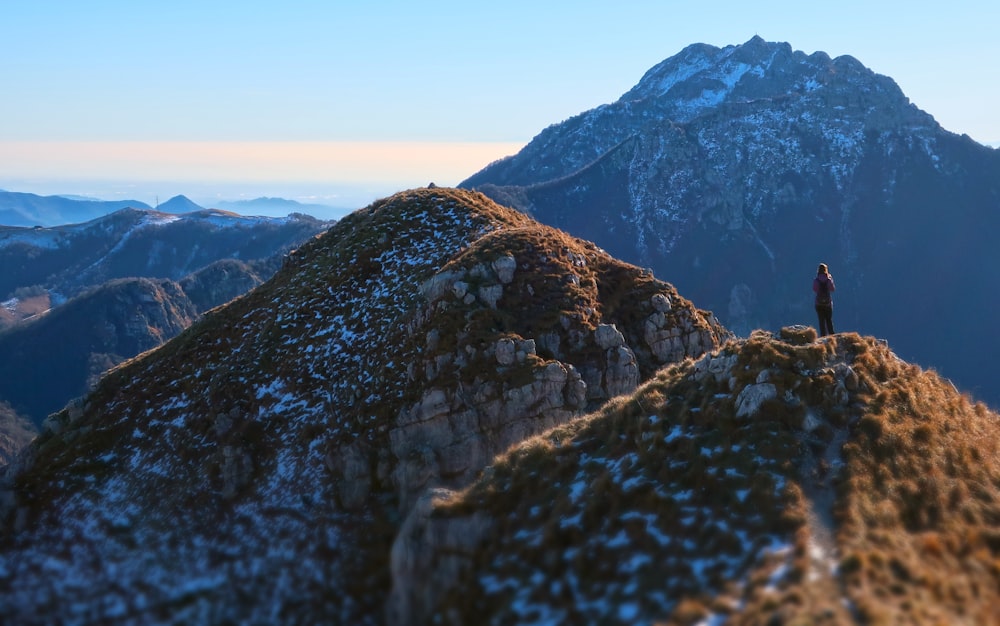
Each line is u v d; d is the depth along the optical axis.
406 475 38.53
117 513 39.50
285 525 36.88
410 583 24.94
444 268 50.34
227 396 46.22
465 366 42.69
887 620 17.45
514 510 25.80
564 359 45.22
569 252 53.12
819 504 22.73
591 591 21.11
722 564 20.66
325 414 43.59
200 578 34.00
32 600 33.44
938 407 28.62
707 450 25.58
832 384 27.58
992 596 19.48
